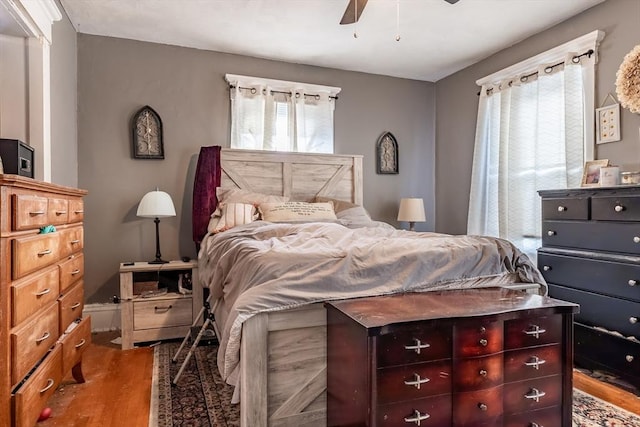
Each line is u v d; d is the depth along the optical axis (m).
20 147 1.92
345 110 4.38
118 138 3.55
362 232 2.73
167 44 3.70
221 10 3.07
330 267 1.80
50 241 1.76
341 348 1.61
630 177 2.53
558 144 3.26
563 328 1.72
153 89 3.65
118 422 1.92
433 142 4.80
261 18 3.20
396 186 4.62
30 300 1.54
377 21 3.25
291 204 3.46
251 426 1.64
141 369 2.58
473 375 1.55
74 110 3.34
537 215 3.42
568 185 3.11
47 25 2.43
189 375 2.47
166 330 3.13
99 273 3.49
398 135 4.63
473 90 4.23
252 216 3.33
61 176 2.93
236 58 3.94
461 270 2.02
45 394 1.67
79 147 3.43
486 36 3.54
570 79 3.12
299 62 4.15
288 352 1.72
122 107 3.56
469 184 4.29
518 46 3.68
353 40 3.62
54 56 2.74
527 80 3.54
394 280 1.89
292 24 3.31
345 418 1.58
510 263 2.13
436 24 3.30
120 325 3.51
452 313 1.55
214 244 2.72
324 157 4.07
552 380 1.70
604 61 2.94
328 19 3.23
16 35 2.35
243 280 1.79
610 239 2.37
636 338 2.20
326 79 4.30
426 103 4.77
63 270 1.95
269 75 4.06
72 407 2.06
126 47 3.57
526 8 3.04
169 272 3.49
